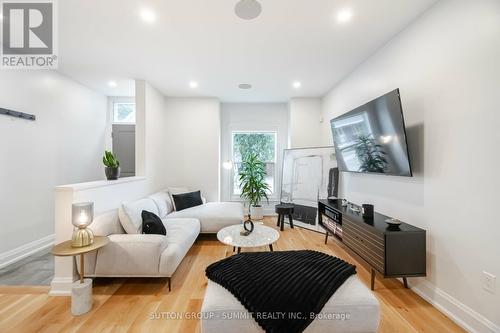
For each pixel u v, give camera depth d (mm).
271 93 4492
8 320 1806
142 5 1986
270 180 5383
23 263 2795
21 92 2975
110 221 2430
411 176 2121
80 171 4027
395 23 2254
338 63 3152
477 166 1639
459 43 1756
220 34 2434
